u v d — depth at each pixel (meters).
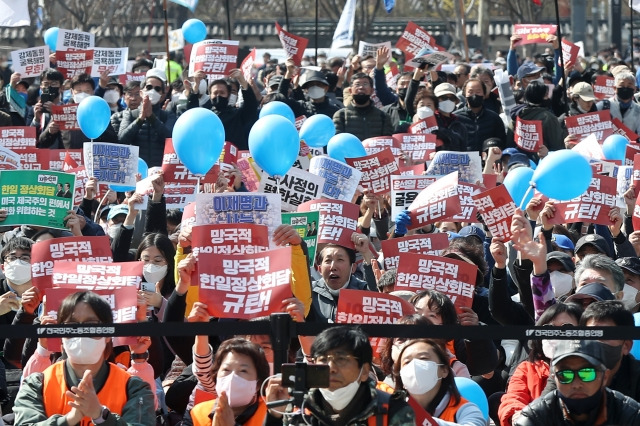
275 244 12.81
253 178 19.73
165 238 14.71
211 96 25.59
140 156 24.55
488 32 77.50
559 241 16.25
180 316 12.35
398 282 13.72
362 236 15.45
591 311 11.25
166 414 12.32
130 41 75.06
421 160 22.16
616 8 54.56
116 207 18.45
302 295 12.83
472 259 14.71
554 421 9.79
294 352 11.98
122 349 12.33
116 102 28.88
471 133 24.73
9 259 14.54
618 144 21.12
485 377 13.74
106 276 12.33
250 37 82.75
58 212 16.47
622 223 17.34
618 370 11.19
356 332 9.12
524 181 17.58
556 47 30.50
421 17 82.19
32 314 13.42
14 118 28.28
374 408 8.96
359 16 78.62
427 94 24.56
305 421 8.95
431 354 10.18
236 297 11.26
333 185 17.92
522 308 13.51
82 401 9.85
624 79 26.77
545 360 11.68
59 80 28.39
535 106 25.36
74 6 72.12
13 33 74.62
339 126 25.14
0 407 12.61
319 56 47.78
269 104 22.20
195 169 16.31
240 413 10.49
